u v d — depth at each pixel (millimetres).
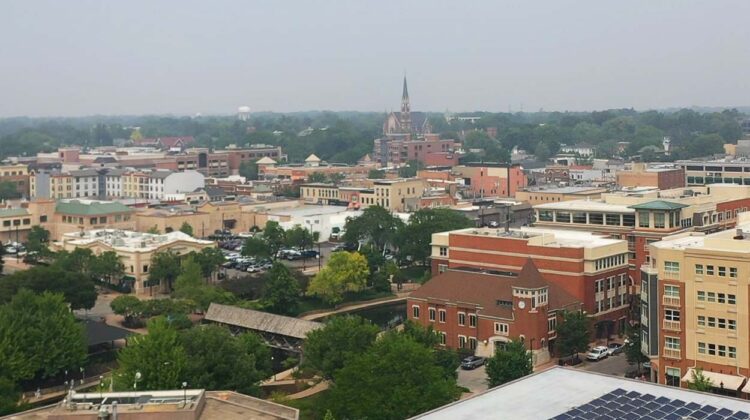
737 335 137625
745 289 136375
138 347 138625
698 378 132250
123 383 132625
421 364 132625
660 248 145250
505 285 187625
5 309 164375
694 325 142250
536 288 177750
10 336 157375
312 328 181625
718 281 139250
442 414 97375
